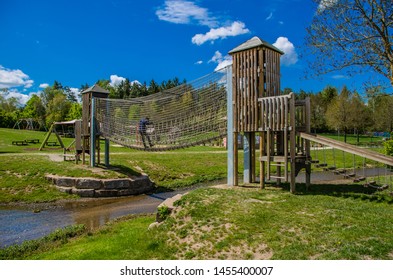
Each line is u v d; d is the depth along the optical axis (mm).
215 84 15469
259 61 13516
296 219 8781
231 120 14594
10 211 15875
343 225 8242
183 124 16734
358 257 6383
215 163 29484
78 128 24641
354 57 13711
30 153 31703
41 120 71938
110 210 15906
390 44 13117
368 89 14219
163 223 9953
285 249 7102
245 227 8492
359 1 13234
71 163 24250
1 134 51719
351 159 31500
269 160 12914
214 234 8391
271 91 13891
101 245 9141
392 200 10711
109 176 20781
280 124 12641
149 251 8266
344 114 45000
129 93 95500
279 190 12891
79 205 17219
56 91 96500
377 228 7949
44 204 17422
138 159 28344
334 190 12633
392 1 12758
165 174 25172
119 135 20938
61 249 9367
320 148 39719
